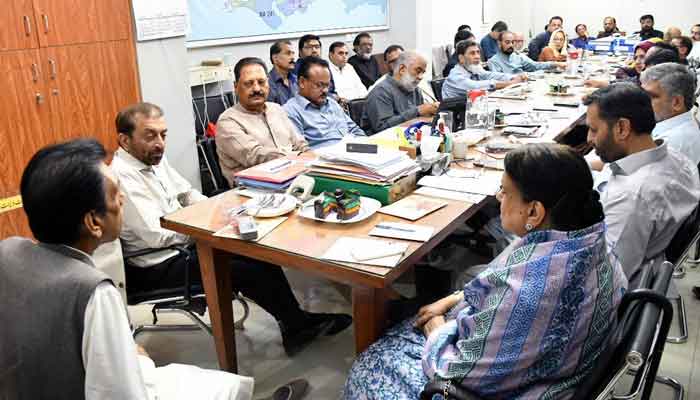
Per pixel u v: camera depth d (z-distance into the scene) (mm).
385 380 1408
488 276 1177
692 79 2232
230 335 2012
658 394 1974
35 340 999
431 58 7773
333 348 2316
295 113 3422
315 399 1998
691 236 1743
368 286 1464
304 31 6043
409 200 1924
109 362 987
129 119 2127
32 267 1033
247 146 2932
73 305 986
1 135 2883
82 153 1074
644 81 2283
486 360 1133
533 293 1091
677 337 2316
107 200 1090
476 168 2295
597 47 8055
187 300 2066
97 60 3297
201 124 4246
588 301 1096
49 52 3045
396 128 2973
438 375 1200
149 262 2119
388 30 7531
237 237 1667
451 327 1354
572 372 1143
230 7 5109
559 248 1105
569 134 3682
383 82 3889
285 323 2232
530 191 1134
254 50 5488
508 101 4035
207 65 4770
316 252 1549
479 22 9812
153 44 3617
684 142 2209
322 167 2021
